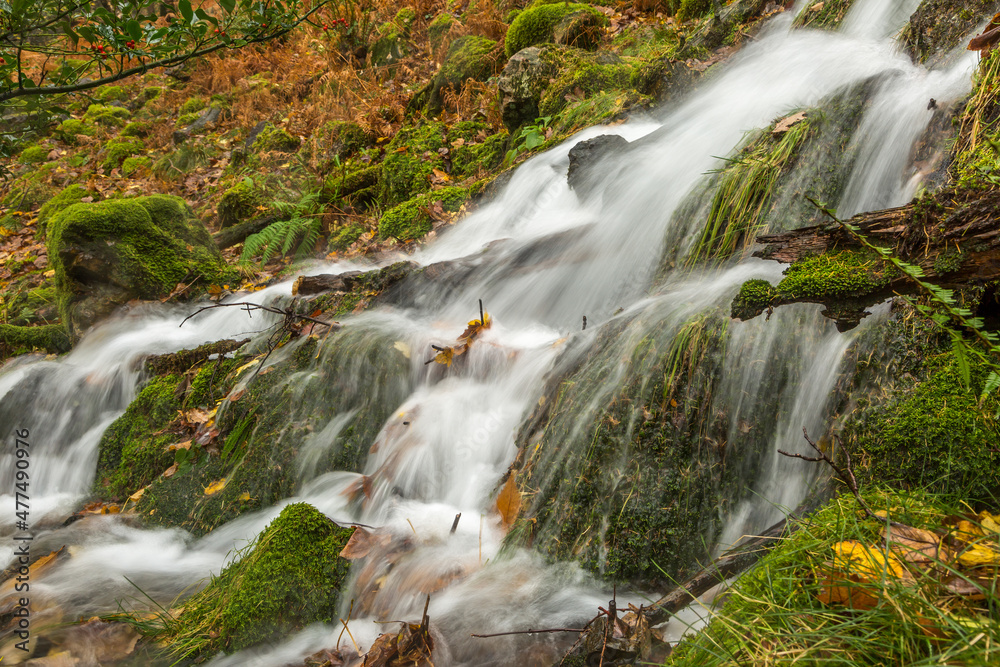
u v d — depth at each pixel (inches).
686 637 72.1
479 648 87.7
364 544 107.7
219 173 342.6
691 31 255.1
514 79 256.5
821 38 177.2
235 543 127.3
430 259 202.2
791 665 59.6
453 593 97.2
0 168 161.6
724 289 115.0
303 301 179.6
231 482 138.8
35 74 323.6
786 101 149.8
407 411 136.2
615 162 175.5
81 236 205.8
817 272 85.2
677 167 156.9
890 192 116.4
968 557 64.1
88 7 108.0
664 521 94.9
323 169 296.7
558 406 113.3
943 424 79.7
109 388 182.2
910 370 87.0
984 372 81.7
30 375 191.9
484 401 132.7
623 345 113.8
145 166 371.9
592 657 75.5
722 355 103.4
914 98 121.3
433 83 316.2
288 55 435.2
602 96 225.1
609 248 155.3
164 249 217.9
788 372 100.5
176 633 102.3
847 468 80.0
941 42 130.8
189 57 116.0
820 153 126.4
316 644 96.8
